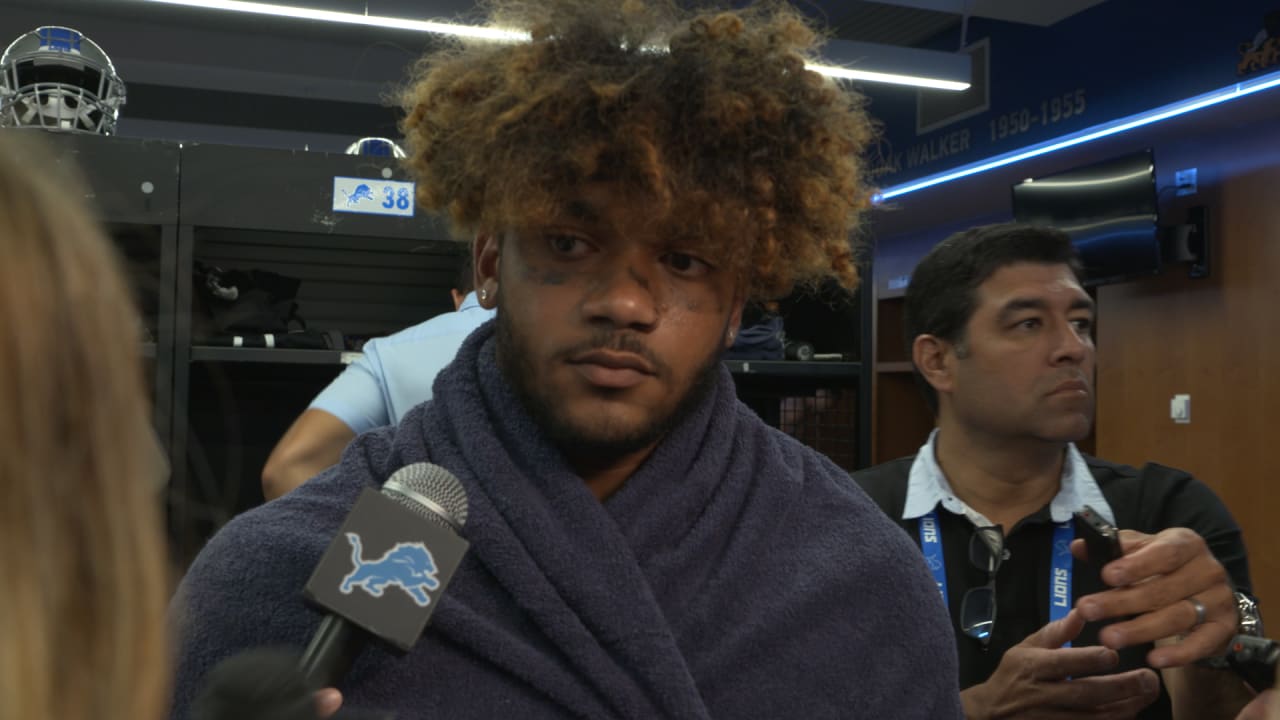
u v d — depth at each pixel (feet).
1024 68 24.44
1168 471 4.55
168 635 0.86
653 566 2.22
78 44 8.25
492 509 2.15
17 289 0.74
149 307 7.42
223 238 8.41
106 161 7.35
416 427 2.40
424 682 2.06
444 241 8.18
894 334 25.13
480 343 2.47
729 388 2.50
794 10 2.39
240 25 28.81
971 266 4.37
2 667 0.70
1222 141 20.12
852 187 2.47
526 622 2.13
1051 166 24.09
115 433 0.78
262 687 1.09
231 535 2.22
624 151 1.99
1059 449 4.39
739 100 2.08
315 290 8.80
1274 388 18.65
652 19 2.21
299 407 8.66
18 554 0.72
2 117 8.16
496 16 2.30
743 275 2.30
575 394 2.10
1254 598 4.21
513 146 2.06
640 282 2.08
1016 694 3.43
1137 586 3.05
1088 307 4.27
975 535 4.33
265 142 34.47
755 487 2.45
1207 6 19.72
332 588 1.66
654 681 2.05
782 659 2.24
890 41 29.07
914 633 2.38
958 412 4.45
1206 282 19.92
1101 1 22.06
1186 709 3.66
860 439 8.87
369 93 31.63
